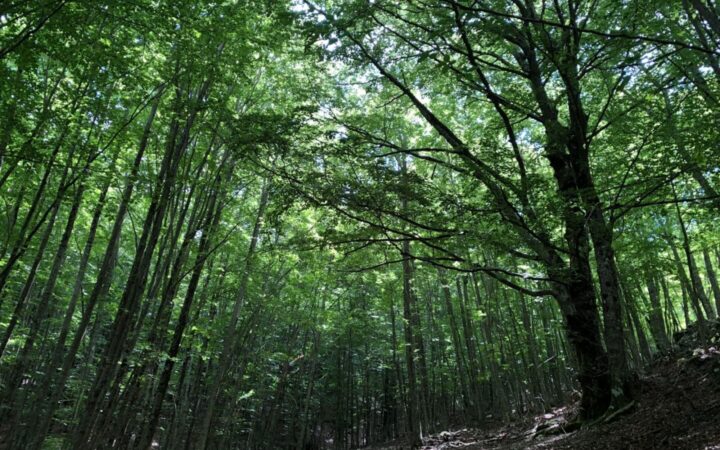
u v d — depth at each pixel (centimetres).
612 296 973
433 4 887
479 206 918
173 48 873
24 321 1631
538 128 1505
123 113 1025
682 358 1345
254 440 3256
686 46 501
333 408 4041
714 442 631
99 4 733
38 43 738
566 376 2402
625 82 916
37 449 953
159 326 1224
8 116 761
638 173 919
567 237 952
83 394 1523
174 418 2006
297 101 1180
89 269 2038
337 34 864
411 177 914
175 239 1124
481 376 2289
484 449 1434
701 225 1361
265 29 997
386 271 2006
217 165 1282
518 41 1057
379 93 1463
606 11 1012
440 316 2842
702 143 731
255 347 2467
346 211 907
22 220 1294
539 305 2064
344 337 3284
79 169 916
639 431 826
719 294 1909
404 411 2566
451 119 1625
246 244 1717
